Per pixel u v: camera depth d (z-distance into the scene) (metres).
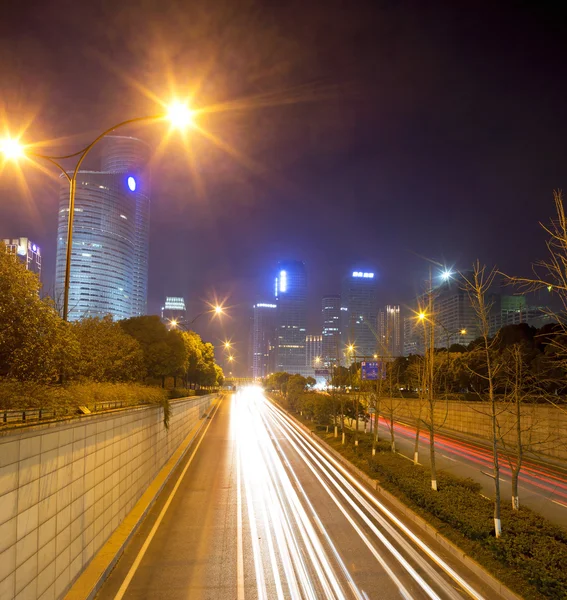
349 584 9.95
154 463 19.78
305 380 70.25
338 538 13.05
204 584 9.90
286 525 14.25
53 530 8.16
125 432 14.02
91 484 10.48
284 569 10.76
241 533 13.41
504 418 33.25
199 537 13.02
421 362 37.62
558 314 12.51
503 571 10.20
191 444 33.19
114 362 22.16
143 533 13.32
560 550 10.55
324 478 21.78
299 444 34.19
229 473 22.55
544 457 27.97
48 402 9.59
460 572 10.64
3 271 10.95
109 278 184.12
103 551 11.07
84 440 10.02
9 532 6.54
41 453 7.70
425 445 34.94
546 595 8.93
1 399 8.93
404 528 14.04
